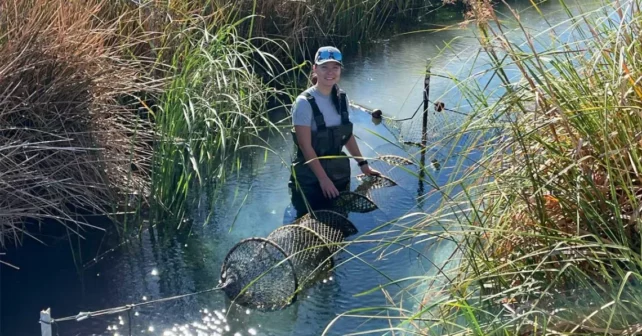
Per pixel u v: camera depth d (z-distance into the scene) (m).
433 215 3.70
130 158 5.25
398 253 4.54
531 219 3.31
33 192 5.12
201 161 5.46
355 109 6.91
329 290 4.24
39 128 5.20
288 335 3.90
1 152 4.98
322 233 4.61
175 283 4.42
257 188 5.61
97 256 4.72
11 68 5.18
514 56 3.40
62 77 5.39
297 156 5.42
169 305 4.20
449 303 3.19
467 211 4.04
